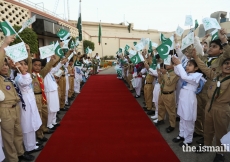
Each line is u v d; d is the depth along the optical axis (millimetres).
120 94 7117
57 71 4188
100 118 4363
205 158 2682
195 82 2873
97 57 15102
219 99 2443
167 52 3162
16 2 8320
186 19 3467
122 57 10672
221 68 2605
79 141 3180
